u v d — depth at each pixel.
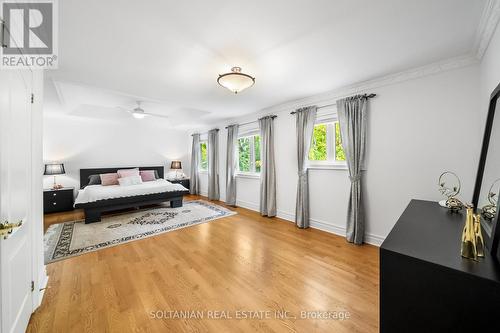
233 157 5.21
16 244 1.21
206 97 3.52
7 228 0.97
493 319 0.72
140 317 1.52
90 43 1.86
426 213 1.66
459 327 0.78
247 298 1.74
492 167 1.40
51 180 4.98
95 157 5.57
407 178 2.55
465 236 0.90
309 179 3.62
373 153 2.83
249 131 4.90
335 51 2.04
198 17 1.54
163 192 4.79
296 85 2.96
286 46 1.94
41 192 1.87
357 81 2.83
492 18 1.50
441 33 1.77
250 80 2.31
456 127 2.21
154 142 6.67
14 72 1.19
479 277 0.74
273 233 3.30
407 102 2.53
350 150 2.94
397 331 0.92
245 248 2.73
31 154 1.52
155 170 6.58
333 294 1.79
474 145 2.12
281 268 2.22
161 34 1.74
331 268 2.22
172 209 4.84
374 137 2.82
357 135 2.88
